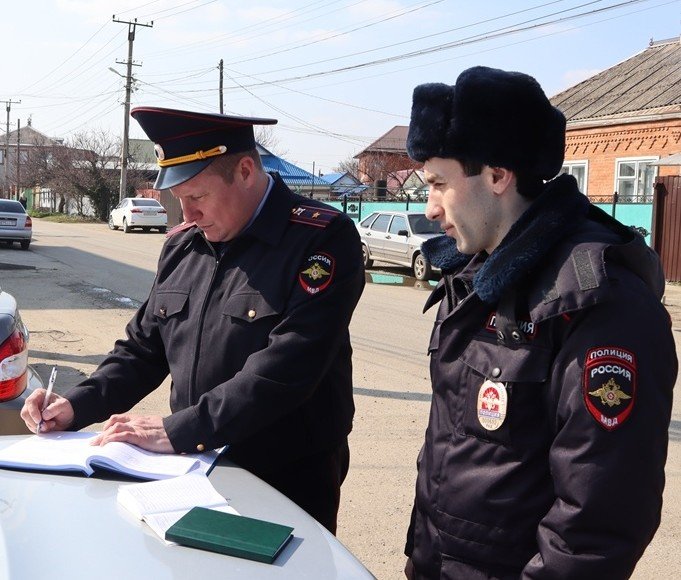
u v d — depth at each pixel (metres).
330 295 1.96
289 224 2.03
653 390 1.25
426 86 1.48
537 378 1.34
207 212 1.99
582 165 20.77
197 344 2.05
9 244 19.55
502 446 1.39
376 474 4.23
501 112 1.38
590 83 22.53
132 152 45.91
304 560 1.29
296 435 2.11
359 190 38.84
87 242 21.64
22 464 1.61
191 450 1.79
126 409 2.16
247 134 2.03
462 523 1.44
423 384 6.21
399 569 3.24
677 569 3.30
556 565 1.25
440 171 1.47
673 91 19.39
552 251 1.37
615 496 1.22
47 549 1.22
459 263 1.65
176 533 1.30
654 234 14.55
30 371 3.92
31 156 51.41
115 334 8.02
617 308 1.27
